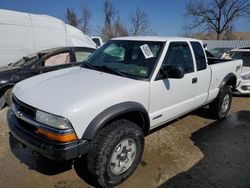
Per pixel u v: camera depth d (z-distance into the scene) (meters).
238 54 8.98
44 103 2.69
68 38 9.78
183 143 4.29
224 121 5.45
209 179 3.28
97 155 2.75
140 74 3.40
